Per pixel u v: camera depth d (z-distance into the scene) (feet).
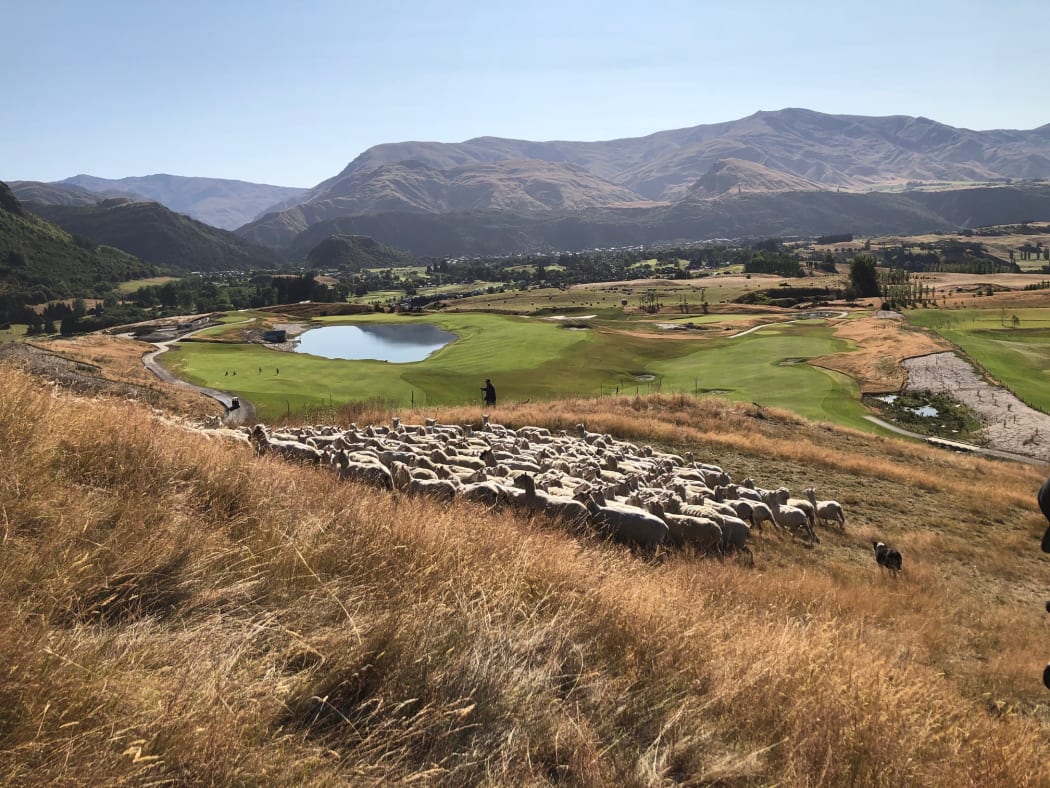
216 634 11.29
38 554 11.96
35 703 8.32
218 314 497.05
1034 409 149.07
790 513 46.93
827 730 13.75
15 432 17.39
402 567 16.69
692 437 83.51
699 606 20.95
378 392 140.26
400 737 10.08
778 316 392.47
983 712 20.92
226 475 21.26
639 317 420.77
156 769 8.14
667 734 12.51
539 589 17.88
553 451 60.08
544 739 11.36
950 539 51.24
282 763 8.82
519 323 339.77
